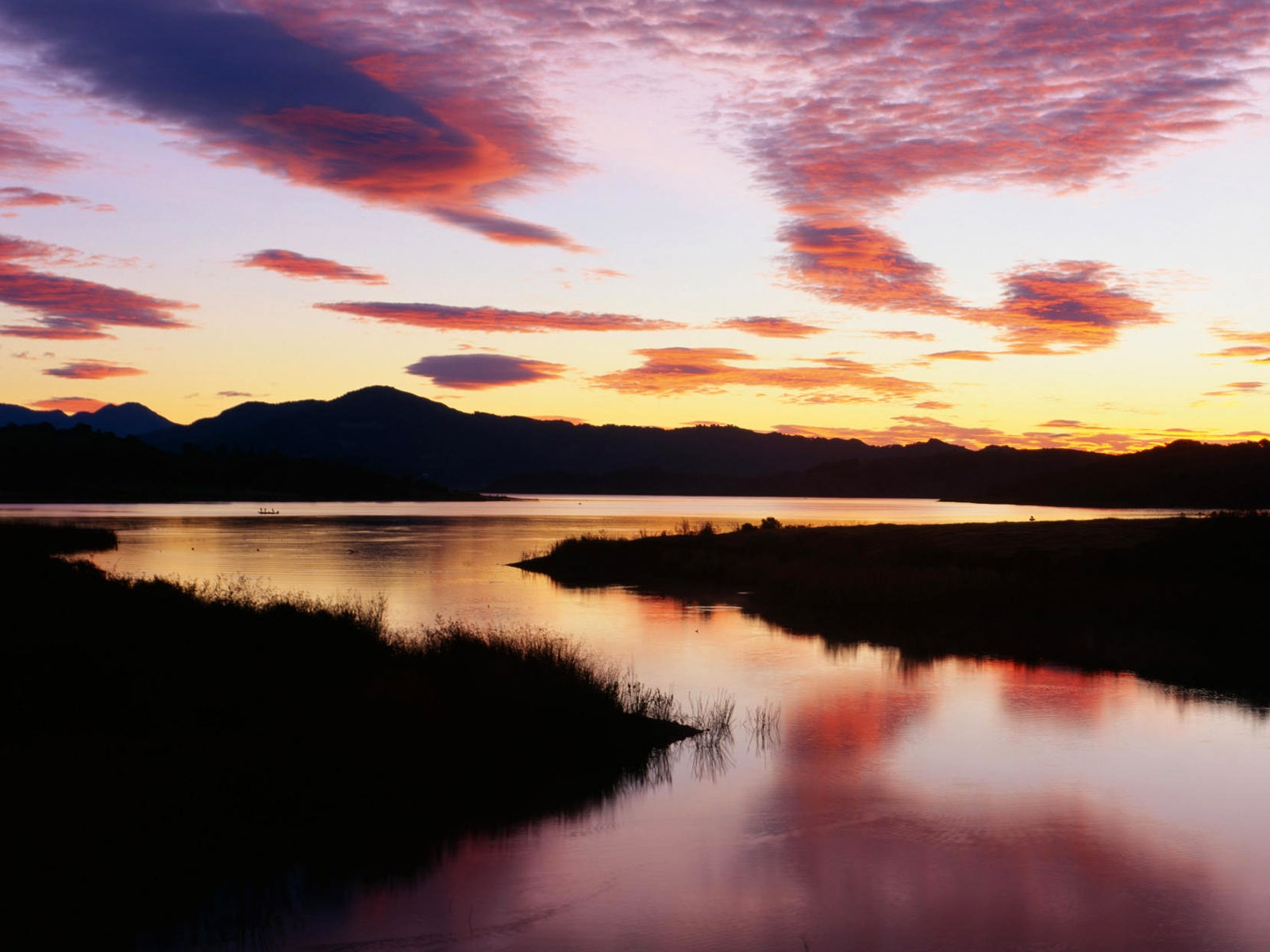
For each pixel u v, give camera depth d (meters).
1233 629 26.17
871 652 25.44
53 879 9.60
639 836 12.05
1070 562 37.06
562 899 10.26
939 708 18.92
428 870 10.95
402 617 32.31
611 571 49.47
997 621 29.14
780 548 50.88
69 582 26.67
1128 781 14.38
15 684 14.52
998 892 10.45
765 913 9.91
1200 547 36.91
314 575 48.97
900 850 11.66
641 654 25.09
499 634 22.81
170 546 71.50
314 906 10.01
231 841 11.04
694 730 16.97
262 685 16.16
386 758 13.27
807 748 16.03
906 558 42.56
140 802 11.27
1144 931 9.55
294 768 12.66
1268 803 13.38
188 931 9.45
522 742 14.89
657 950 9.15
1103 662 23.72
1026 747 16.14
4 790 11.01
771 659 24.42
